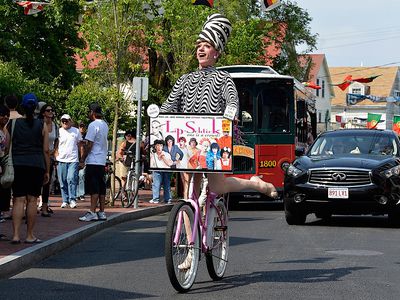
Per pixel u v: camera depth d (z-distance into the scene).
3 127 11.22
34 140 11.19
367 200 15.05
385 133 16.83
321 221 17.11
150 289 8.30
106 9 21.31
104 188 15.42
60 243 11.66
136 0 20.95
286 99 22.00
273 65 49.38
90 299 7.74
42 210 16.02
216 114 8.00
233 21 42.81
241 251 11.52
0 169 11.05
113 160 20.62
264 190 8.45
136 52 29.69
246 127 21.89
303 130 24.09
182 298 7.76
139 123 19.73
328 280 8.86
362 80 43.84
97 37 21.22
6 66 29.58
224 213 8.91
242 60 33.97
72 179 18.75
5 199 12.59
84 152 15.23
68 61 38.19
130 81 24.95
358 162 15.29
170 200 21.84
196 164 8.07
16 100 12.73
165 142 8.13
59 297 7.86
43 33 37.19
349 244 12.48
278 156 21.94
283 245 12.30
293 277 9.07
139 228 15.39
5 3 35.84
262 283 8.64
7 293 8.09
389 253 11.37
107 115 26.38
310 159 15.84
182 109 8.37
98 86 22.28
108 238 13.45
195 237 8.15
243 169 21.83
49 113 15.87
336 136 16.86
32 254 10.23
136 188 19.41
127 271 9.60
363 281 8.81
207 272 9.45
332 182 15.20
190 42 27.78
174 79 27.77
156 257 10.92
